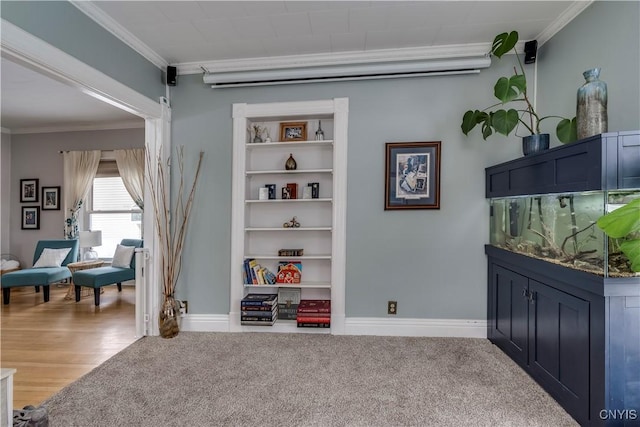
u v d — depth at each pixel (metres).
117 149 5.02
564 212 1.76
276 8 2.19
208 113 3.00
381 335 2.83
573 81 2.25
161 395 1.94
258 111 2.95
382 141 2.83
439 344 2.63
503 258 2.41
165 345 2.65
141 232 5.12
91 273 4.01
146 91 2.73
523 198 2.19
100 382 2.09
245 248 3.01
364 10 2.22
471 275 2.77
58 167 5.15
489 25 2.40
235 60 2.90
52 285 5.00
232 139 2.97
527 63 2.65
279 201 2.95
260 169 3.14
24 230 5.20
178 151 3.02
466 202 2.76
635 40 1.78
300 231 3.09
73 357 2.50
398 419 1.71
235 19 2.31
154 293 2.89
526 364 2.15
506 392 1.95
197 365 2.31
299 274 2.96
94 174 5.06
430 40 2.60
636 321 1.47
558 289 1.81
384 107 2.82
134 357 2.44
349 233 2.87
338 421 1.70
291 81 2.88
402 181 2.80
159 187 2.90
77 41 2.05
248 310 2.85
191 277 3.01
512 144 2.70
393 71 2.73
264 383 2.06
